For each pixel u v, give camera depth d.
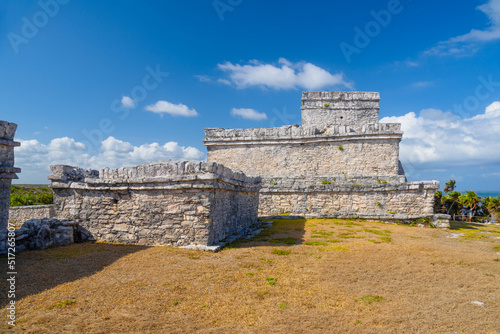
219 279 7.78
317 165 25.62
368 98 29.58
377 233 15.68
